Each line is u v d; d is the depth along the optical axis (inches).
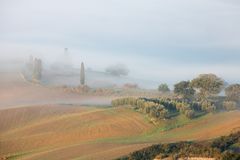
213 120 7007.9
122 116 7352.4
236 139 4323.3
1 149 5954.7
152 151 4426.7
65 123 7135.8
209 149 4008.4
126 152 4854.8
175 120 7052.2
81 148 5502.0
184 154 4047.7
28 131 6865.2
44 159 5177.2
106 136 6466.5
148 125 6879.9
